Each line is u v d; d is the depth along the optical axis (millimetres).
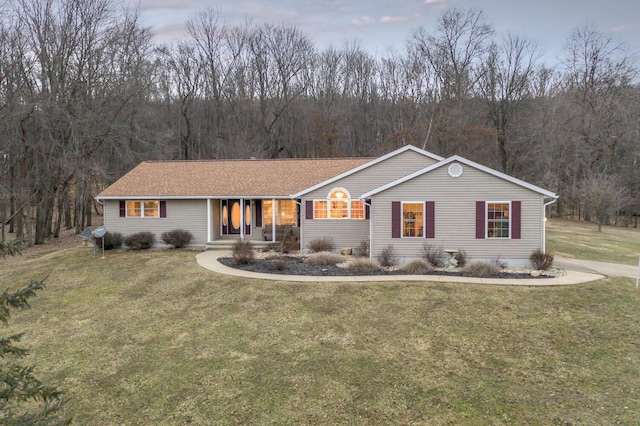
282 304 11359
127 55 28641
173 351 8781
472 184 15336
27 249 23516
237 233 21719
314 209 18891
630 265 16719
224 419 6281
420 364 7883
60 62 24781
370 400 6672
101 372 7973
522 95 39094
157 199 20625
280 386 7195
